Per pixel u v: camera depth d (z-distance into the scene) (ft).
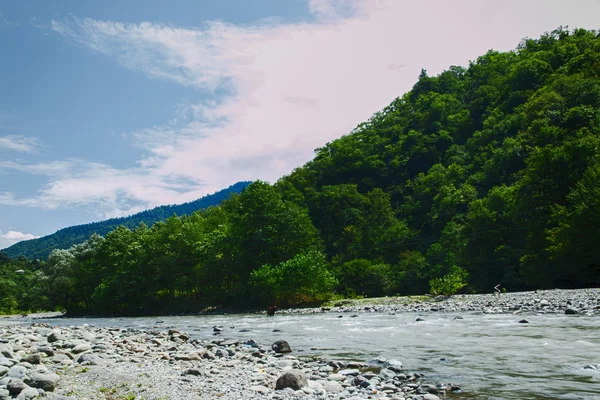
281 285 161.68
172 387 30.63
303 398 28.30
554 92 284.41
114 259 256.32
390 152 464.24
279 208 206.69
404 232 309.42
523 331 58.95
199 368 37.88
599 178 142.00
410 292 234.58
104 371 36.58
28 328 84.12
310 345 59.21
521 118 333.62
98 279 262.06
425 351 48.93
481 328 65.82
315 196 376.68
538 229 164.66
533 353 43.14
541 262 159.22
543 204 167.22
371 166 442.91
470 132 457.27
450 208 308.40
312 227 212.02
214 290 213.66
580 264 144.46
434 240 297.74
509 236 205.46
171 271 221.87
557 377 32.83
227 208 347.56
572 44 404.77
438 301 129.39
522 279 175.63
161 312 214.69
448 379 34.42
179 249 224.12
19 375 32.50
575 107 241.55
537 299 101.24
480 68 568.82
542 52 426.92
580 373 33.81
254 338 71.26
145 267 226.79
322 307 148.56
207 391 29.63
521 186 174.09
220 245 208.95
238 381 33.63
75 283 276.41
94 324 133.49
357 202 358.23
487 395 28.94
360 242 313.94
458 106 508.94
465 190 307.58
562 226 143.02
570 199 147.54
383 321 88.99
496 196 217.97
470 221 218.59
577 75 291.17
